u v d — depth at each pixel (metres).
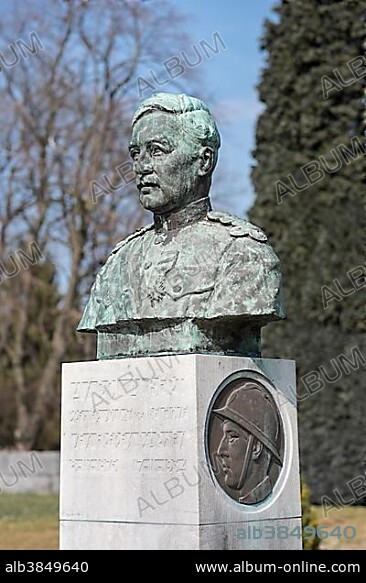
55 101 22.17
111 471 6.81
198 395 6.47
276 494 6.84
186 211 7.07
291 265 17.50
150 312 6.84
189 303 6.72
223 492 6.54
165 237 7.08
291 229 17.48
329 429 17.19
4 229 23.83
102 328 7.19
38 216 23.08
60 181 22.45
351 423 17.11
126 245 7.39
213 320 6.69
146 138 6.99
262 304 6.62
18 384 28.77
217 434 6.58
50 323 30.33
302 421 17.31
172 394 6.57
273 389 6.96
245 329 6.98
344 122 17.25
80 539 6.89
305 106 17.39
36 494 21.89
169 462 6.53
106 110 21.34
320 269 17.25
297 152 17.55
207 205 7.18
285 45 17.55
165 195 6.97
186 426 6.47
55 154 22.48
